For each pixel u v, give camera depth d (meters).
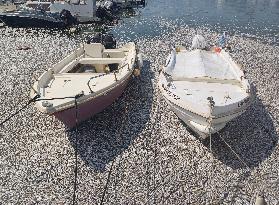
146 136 14.46
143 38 25.53
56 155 13.34
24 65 20.39
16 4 30.59
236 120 15.57
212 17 31.50
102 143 13.99
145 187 11.89
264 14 32.88
